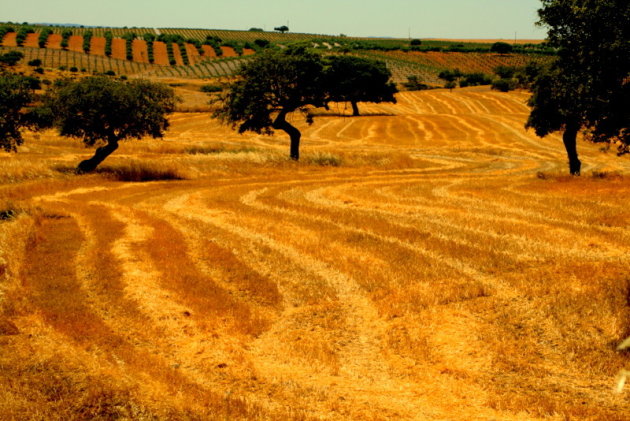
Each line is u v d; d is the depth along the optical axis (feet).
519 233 60.64
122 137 107.76
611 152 198.08
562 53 65.36
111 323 35.81
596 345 32.68
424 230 62.54
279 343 33.96
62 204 76.89
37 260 48.42
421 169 139.85
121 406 24.64
